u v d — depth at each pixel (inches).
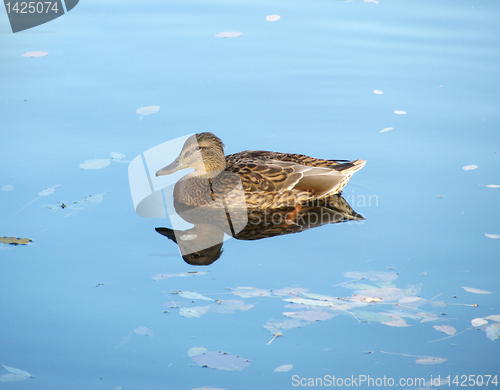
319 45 511.5
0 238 272.7
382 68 477.1
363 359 203.9
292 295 238.1
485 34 522.0
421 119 407.2
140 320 223.0
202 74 465.1
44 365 199.6
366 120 407.8
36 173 335.0
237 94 439.8
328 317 224.4
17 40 514.9
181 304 232.2
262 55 494.6
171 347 209.2
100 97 430.3
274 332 216.7
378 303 232.4
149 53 497.0
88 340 211.9
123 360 202.7
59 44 509.7
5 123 390.6
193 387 190.4
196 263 261.7
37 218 291.7
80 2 586.2
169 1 596.7
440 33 527.2
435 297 236.2
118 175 337.7
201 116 409.1
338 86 452.1
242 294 238.8
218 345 210.5
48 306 229.6
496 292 238.8
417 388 189.9
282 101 431.5
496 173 340.8
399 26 542.3
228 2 596.4
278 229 297.3
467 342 211.0
